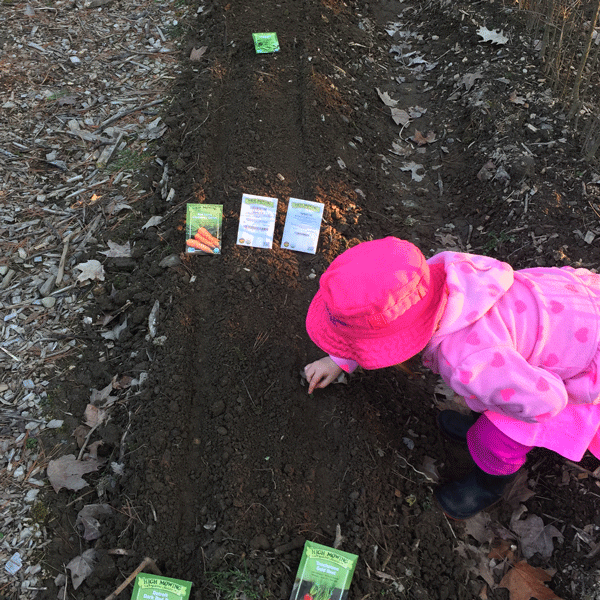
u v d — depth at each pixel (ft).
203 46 5.97
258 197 4.61
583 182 4.71
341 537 3.31
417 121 5.72
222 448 3.57
